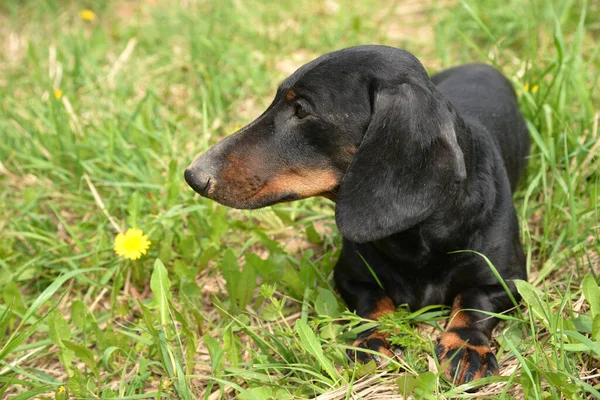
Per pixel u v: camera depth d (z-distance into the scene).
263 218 1.20
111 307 1.08
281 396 0.90
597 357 0.91
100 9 1.95
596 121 1.24
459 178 0.90
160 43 1.73
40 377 1.00
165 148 1.31
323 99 0.93
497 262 0.99
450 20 1.66
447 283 1.00
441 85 1.22
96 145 1.32
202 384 0.97
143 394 0.93
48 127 1.35
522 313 1.01
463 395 0.89
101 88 1.51
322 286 1.07
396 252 0.99
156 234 1.15
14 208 1.26
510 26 1.57
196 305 1.07
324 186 0.96
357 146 0.94
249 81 1.52
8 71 1.64
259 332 1.02
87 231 1.21
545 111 1.22
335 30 1.72
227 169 0.96
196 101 1.48
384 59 0.93
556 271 1.08
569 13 1.58
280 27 1.79
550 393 0.87
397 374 0.93
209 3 1.89
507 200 1.01
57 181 1.32
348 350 0.96
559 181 1.13
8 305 1.02
